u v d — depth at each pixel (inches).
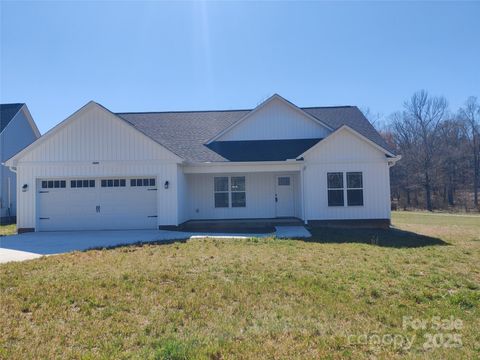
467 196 1849.2
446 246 452.8
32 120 1097.4
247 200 729.6
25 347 169.8
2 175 951.6
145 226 629.9
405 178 1887.3
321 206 650.8
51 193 633.0
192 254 383.2
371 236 534.9
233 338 180.5
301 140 737.0
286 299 240.2
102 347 169.9
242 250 407.5
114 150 628.4
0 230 693.9
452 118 1882.4
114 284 267.1
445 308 229.0
